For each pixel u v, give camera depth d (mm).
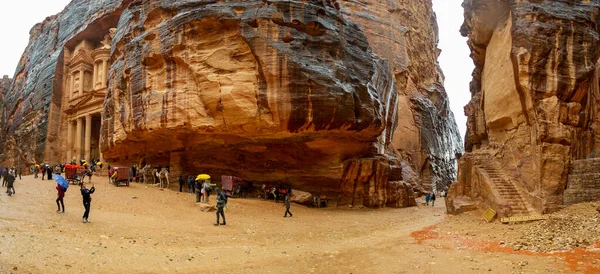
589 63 20219
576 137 19734
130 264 12070
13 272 9656
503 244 15438
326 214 28875
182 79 29984
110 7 50781
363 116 29297
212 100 28484
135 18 35281
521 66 20453
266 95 27406
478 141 29406
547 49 20234
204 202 26688
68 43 58250
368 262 13820
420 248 15891
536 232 16172
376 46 58656
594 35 20609
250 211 26297
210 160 35281
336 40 29609
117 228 17656
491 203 20859
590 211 16922
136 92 32688
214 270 12273
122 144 37094
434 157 62500
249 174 35719
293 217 25891
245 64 28156
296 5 28656
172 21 30016
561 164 19062
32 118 60781
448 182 66562
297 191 33688
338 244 17578
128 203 24203
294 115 27234
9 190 22562
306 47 28469
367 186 35062
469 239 17062
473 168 24000
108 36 53125
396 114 43375
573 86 19859
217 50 28594
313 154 34469
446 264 13125
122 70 35312
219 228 20062
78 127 54156
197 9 28953
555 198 18797
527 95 20484
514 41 21125
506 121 23156
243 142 32594
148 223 19641
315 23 29062
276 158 35000
